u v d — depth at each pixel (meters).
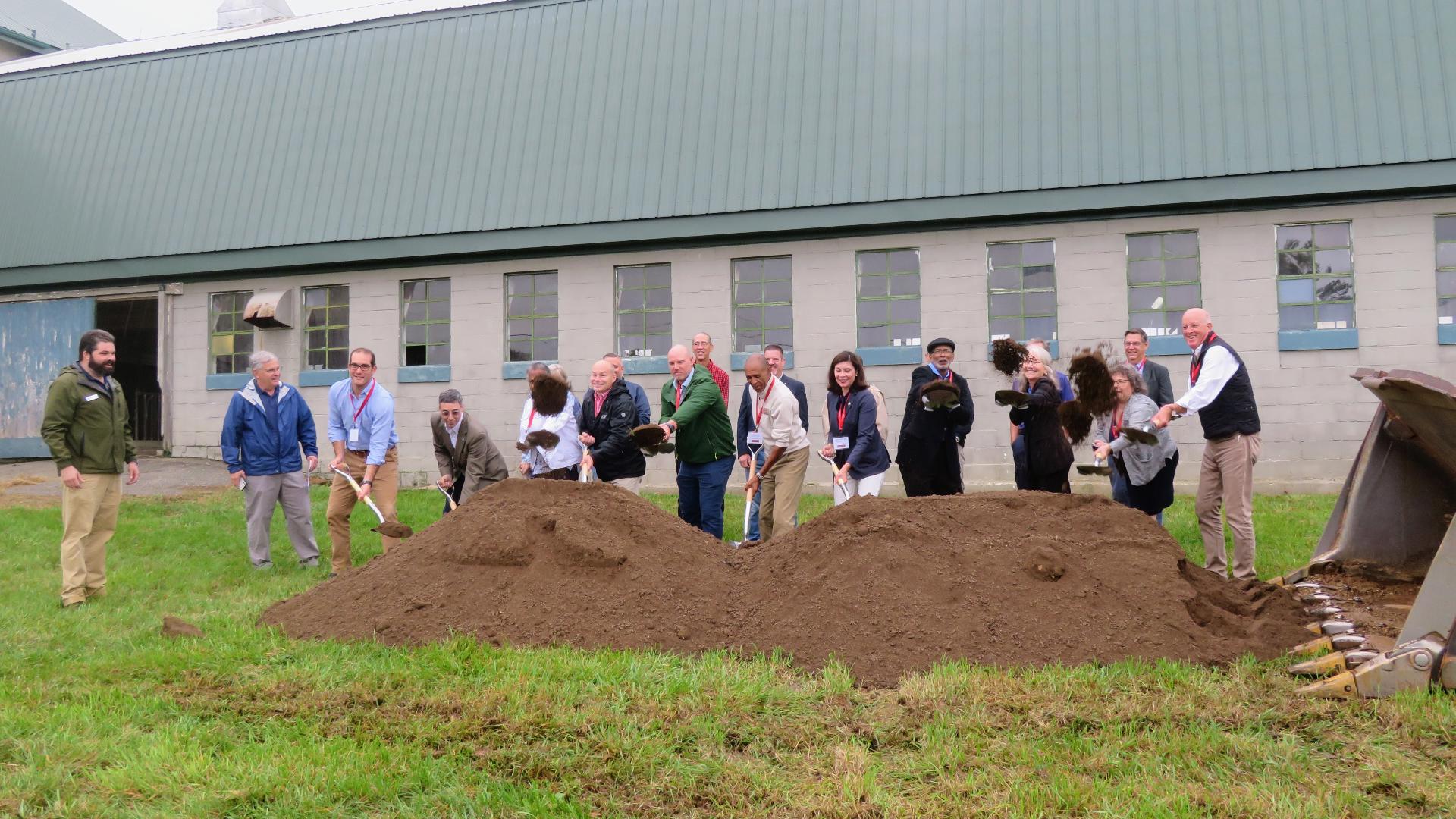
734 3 15.89
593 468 8.97
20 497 13.74
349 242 15.84
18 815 3.66
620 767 3.93
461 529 6.59
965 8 14.84
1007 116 13.88
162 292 17.16
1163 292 13.32
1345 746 4.04
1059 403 8.05
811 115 14.67
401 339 16.08
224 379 16.84
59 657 5.85
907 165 13.94
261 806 3.67
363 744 4.21
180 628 6.29
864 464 8.50
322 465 16.12
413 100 16.66
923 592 5.61
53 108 18.55
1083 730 4.26
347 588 6.51
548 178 15.35
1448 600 4.61
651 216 14.62
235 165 17.03
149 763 4.00
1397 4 13.11
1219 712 4.36
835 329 14.27
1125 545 5.91
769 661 5.37
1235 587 6.22
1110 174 13.16
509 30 16.78
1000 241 13.80
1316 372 12.74
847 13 15.32
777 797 3.69
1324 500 11.61
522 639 5.74
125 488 14.23
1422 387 5.11
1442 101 12.43
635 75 15.77
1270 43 13.34
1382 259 12.61
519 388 15.46
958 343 13.82
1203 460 7.63
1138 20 14.01
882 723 4.38
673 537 6.61
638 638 5.68
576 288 15.24
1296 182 12.55
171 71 18.23
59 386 7.47
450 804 3.64
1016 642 5.27
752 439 9.67
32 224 17.69
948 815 3.51
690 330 14.76
